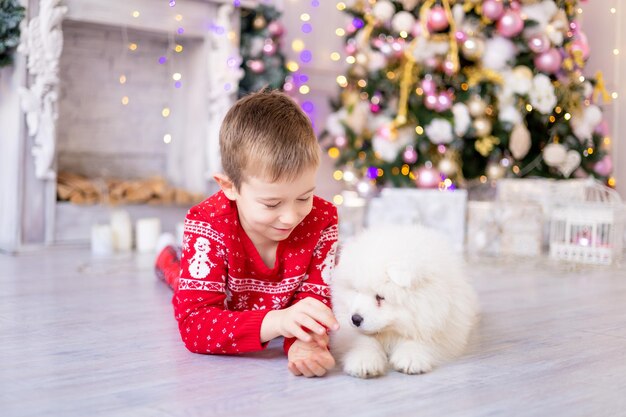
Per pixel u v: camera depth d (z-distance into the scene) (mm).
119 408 1005
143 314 1734
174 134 3896
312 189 1188
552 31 3559
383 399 1061
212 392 1088
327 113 4434
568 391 1117
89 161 3680
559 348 1421
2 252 3020
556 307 1913
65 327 1570
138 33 3631
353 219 3566
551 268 2766
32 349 1362
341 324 1247
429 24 3488
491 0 3443
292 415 982
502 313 1812
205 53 3613
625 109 4387
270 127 1146
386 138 3570
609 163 3893
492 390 1115
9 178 3062
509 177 3656
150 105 3854
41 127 3033
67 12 3070
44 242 3123
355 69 3859
